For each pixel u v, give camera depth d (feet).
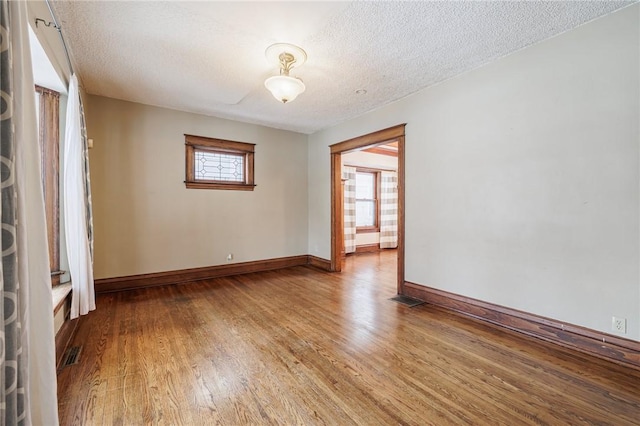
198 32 7.48
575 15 6.82
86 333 8.23
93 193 11.74
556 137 7.66
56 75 7.22
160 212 13.25
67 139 7.97
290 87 8.41
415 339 7.99
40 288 3.56
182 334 8.24
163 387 5.80
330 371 6.43
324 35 7.61
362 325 8.95
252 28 7.30
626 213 6.58
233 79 10.29
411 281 11.69
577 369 6.47
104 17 6.84
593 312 7.08
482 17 6.86
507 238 8.72
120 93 11.59
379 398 5.52
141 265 12.84
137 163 12.67
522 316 8.37
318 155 17.46
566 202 7.51
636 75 6.42
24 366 3.07
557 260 7.68
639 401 5.39
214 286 13.20
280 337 8.10
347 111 13.74
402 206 11.98
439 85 10.59
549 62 7.77
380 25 7.14
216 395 5.58
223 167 15.20
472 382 6.02
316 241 17.69
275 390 5.75
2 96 2.86
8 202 2.89
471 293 9.70
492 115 9.04
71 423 4.80
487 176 9.20
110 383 5.91
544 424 4.84
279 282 13.99
